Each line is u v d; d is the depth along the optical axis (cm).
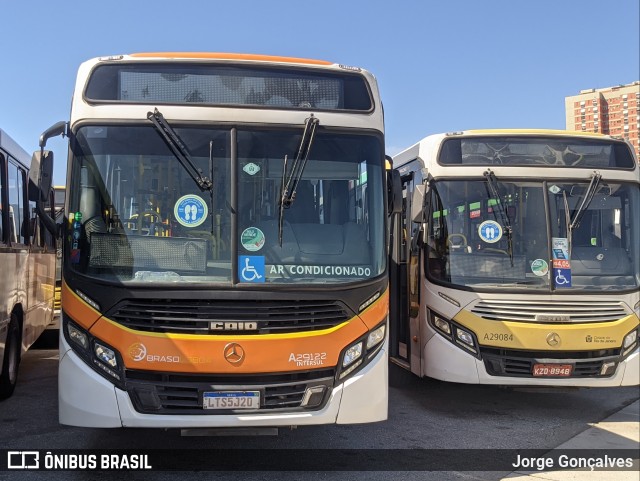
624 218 729
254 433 452
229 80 501
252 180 481
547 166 731
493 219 716
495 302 682
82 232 462
